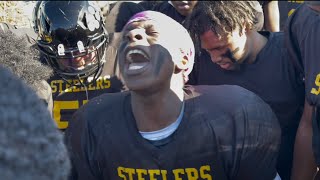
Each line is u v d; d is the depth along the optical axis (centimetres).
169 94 97
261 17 153
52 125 36
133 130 100
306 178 130
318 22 122
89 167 105
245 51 142
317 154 124
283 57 142
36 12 160
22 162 33
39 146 34
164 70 94
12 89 34
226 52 141
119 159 101
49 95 129
